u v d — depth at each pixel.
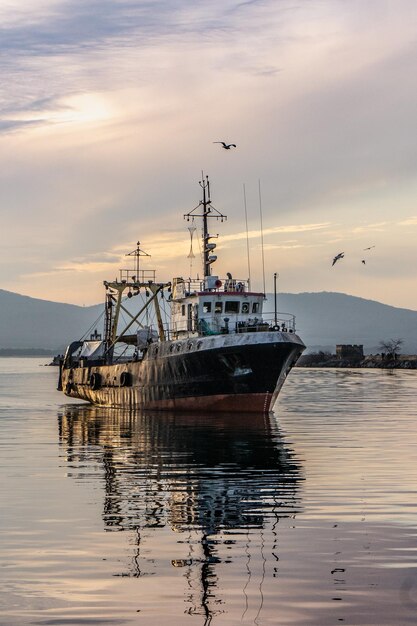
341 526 27.22
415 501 31.20
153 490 34.44
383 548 24.41
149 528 27.38
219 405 76.44
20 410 87.69
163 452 47.84
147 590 20.94
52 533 26.78
